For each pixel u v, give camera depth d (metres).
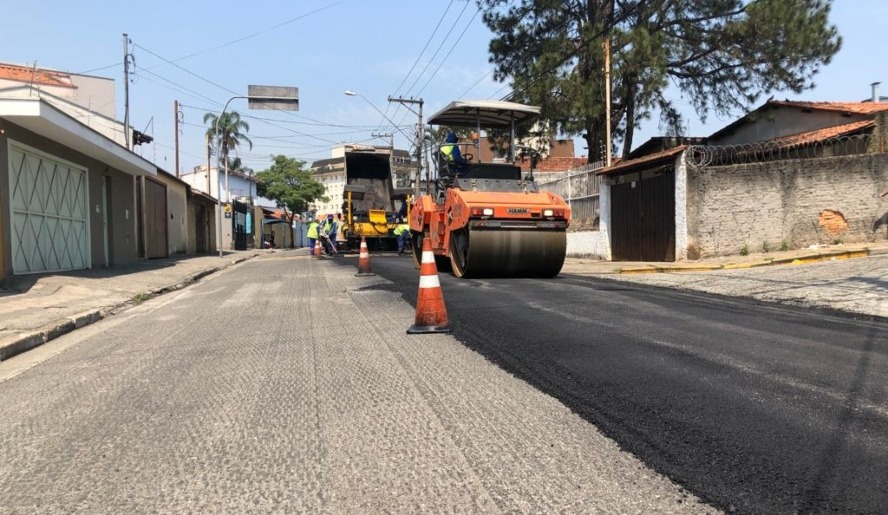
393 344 5.81
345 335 6.40
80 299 10.08
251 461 3.22
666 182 15.02
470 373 4.70
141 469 3.16
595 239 18.31
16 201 11.88
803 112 20.03
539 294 8.75
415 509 2.64
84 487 2.97
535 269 10.96
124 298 10.52
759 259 12.82
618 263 15.80
